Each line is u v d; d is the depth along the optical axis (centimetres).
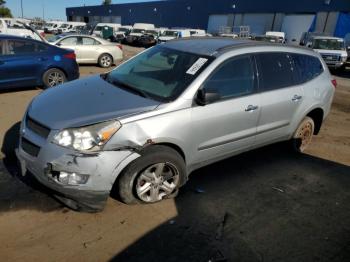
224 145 389
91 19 7481
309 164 496
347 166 504
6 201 338
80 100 339
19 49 766
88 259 273
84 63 1384
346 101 1006
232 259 288
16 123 565
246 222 341
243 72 396
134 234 306
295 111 469
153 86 366
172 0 5091
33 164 305
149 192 345
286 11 3512
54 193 313
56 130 296
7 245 280
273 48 443
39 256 272
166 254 286
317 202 392
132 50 2636
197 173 434
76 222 315
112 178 303
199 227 325
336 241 325
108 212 333
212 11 4453
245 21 4012
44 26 4712
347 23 2923
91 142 292
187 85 349
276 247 308
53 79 830
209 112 356
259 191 404
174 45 434
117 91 361
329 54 1833
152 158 325
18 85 774
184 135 339
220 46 402
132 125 306
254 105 402
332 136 645
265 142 450
